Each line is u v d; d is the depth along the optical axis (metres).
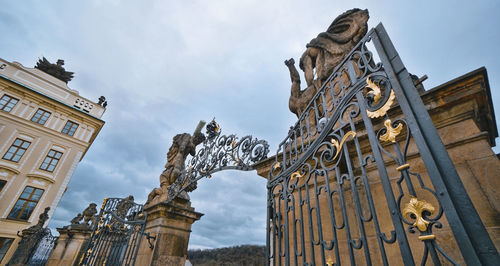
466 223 1.10
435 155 1.33
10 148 21.16
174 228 5.54
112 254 6.20
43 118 24.28
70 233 11.12
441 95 2.07
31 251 12.89
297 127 3.12
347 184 2.66
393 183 2.28
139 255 5.43
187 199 6.08
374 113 1.80
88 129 27.06
